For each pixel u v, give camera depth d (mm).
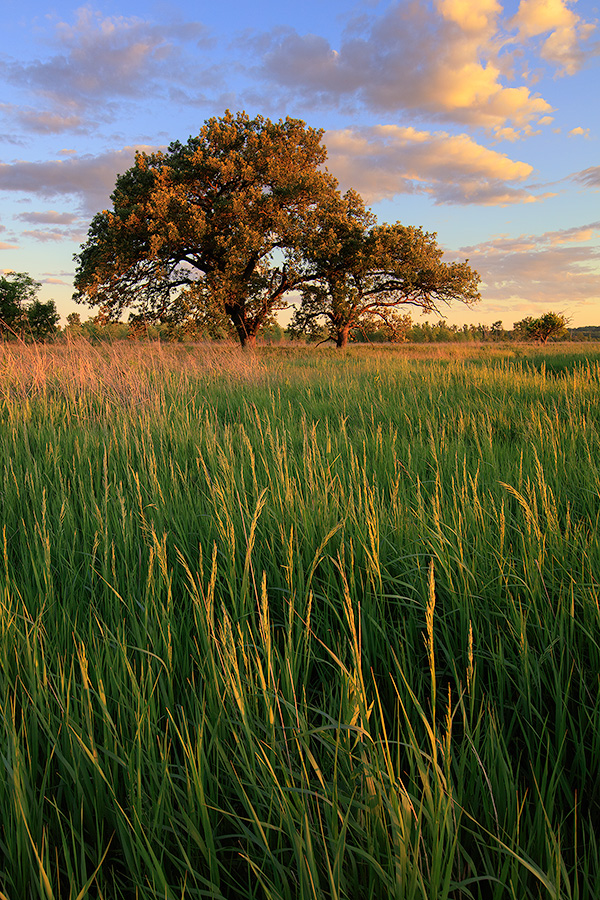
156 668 1917
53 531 3064
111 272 28828
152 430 5410
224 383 9969
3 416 6293
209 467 4344
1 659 1816
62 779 1472
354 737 1553
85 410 6730
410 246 32469
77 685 1693
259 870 1207
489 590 2299
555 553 2506
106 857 1394
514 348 36406
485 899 1333
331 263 32719
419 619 2260
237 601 2312
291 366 14719
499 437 5441
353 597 2307
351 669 1929
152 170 27484
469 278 33938
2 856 1348
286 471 3475
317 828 1347
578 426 5004
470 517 2857
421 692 1854
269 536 2857
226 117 29672
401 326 38344
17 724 1771
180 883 1285
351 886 1207
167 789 1390
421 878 1073
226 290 29062
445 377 10180
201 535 2871
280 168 28812
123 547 2781
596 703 1709
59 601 2383
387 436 5098
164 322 31000
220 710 1596
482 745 1647
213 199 29656
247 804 1307
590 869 1343
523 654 1841
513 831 1332
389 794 1303
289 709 1554
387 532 2875
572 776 1582
